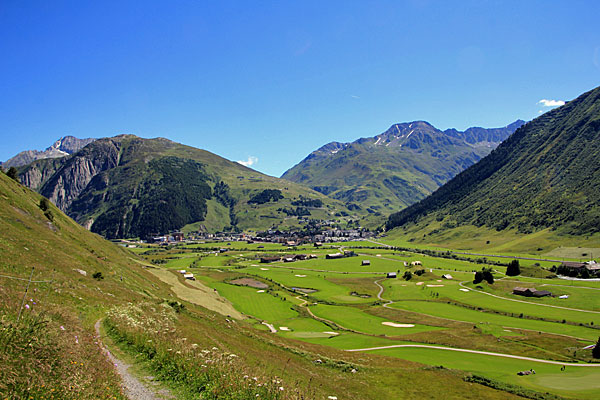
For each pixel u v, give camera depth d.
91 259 79.62
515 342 82.62
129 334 31.83
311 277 192.00
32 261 52.16
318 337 87.75
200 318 64.81
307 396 29.98
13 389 15.12
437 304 132.50
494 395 47.28
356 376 51.53
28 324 21.89
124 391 20.28
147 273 114.31
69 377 17.84
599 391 49.69
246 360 39.97
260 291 153.00
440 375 54.41
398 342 84.06
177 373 24.91
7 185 91.62
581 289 136.75
